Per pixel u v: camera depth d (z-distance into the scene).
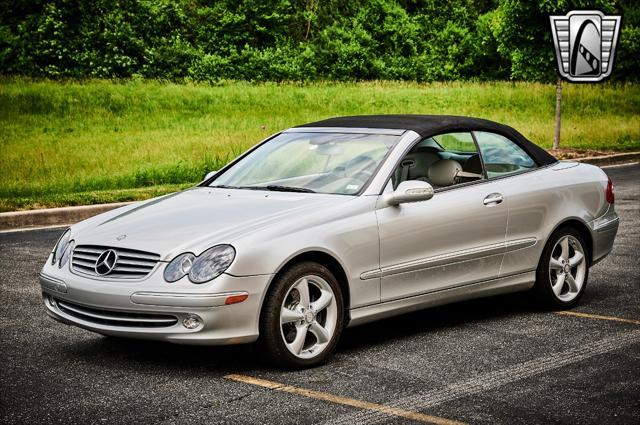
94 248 5.36
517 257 6.50
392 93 35.19
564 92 35.59
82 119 26.97
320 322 5.43
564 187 6.85
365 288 5.57
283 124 26.66
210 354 5.66
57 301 5.51
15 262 9.20
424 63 44.69
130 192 14.27
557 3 21.08
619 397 4.71
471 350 5.73
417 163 6.09
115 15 38.25
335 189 5.81
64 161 18.66
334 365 5.39
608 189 7.26
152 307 4.94
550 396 4.73
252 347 5.38
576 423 4.30
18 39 34.94
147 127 25.89
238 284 4.95
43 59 35.19
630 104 33.97
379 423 4.31
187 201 5.91
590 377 5.09
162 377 5.15
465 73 45.06
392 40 45.84
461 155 6.36
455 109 31.64
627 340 5.96
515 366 5.33
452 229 6.02
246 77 38.81
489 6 52.84
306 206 5.50
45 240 10.68
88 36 36.38
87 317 5.29
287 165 6.24
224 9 43.44
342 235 5.42
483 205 6.22
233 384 4.99
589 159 19.86
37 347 5.88
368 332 6.28
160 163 18.31
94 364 5.45
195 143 21.20
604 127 26.69
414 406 4.57
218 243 5.05
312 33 47.28
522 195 6.51
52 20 35.66
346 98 33.59
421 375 5.16
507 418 4.38
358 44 43.53
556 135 21.45
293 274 5.17
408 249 5.77
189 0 45.09
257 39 43.88
